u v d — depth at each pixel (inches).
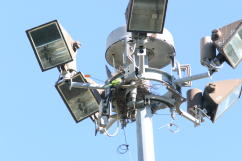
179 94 1071.6
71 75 1096.8
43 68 1072.8
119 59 1163.9
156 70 1057.5
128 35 1115.3
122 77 1059.9
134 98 1040.8
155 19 989.8
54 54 1067.9
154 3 973.8
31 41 1056.8
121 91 1066.1
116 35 1128.2
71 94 1122.7
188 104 1167.0
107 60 1178.0
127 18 1005.8
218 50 1069.1
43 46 1059.9
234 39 1066.1
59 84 1099.9
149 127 1036.5
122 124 1109.7
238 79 1171.3
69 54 1068.5
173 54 1151.0
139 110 1051.9
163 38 1130.7
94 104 1139.9
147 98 1051.9
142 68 1034.7
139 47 1029.2
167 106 1083.9
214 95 1157.7
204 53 1076.5
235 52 1073.5
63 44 1065.5
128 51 1068.5
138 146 1024.9
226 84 1171.9
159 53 1159.0
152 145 1021.8
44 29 1055.0
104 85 1058.1
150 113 1052.5
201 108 1162.0
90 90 1123.3
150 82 1057.5
